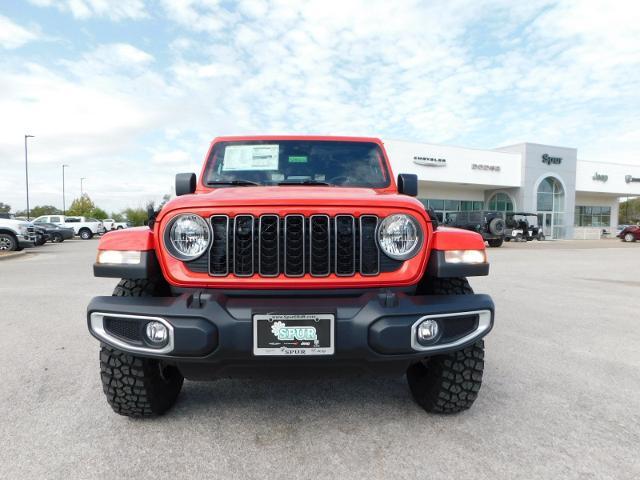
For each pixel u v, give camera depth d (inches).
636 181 1496.1
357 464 80.4
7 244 593.0
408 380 113.1
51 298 248.8
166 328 80.4
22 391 114.3
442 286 95.6
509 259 547.8
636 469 79.4
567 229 1348.4
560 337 171.8
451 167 1166.3
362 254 85.9
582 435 92.0
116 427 94.7
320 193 92.0
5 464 80.0
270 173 124.6
